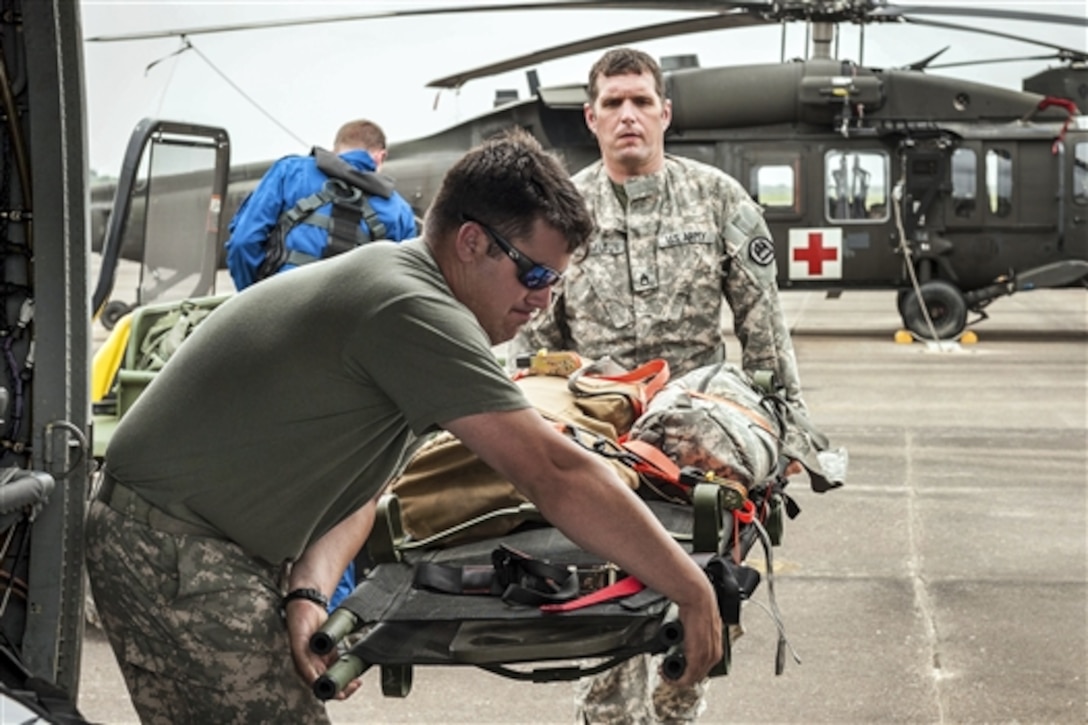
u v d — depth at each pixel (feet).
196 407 7.20
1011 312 65.72
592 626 6.70
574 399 9.47
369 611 6.93
